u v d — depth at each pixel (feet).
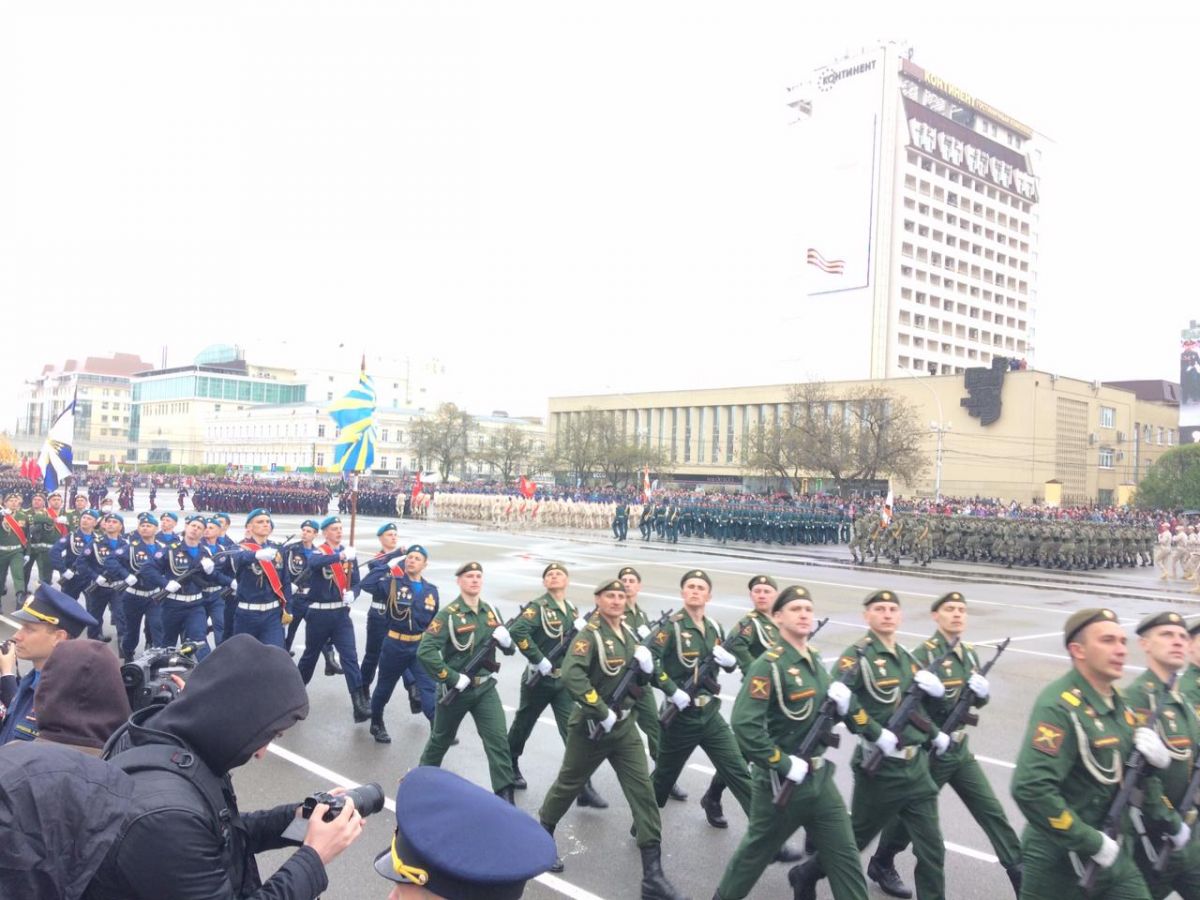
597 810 23.67
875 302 335.06
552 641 25.11
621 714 19.34
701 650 21.50
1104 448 234.38
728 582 71.31
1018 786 13.84
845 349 342.64
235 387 366.84
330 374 377.30
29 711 14.70
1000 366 218.79
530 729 25.17
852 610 57.77
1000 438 218.59
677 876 19.54
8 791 7.14
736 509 120.47
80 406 406.00
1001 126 383.45
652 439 306.96
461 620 23.35
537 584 66.74
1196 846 14.26
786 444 190.90
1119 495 226.38
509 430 282.77
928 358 347.77
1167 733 14.90
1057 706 14.02
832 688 16.70
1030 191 393.29
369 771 25.88
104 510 44.75
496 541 109.40
